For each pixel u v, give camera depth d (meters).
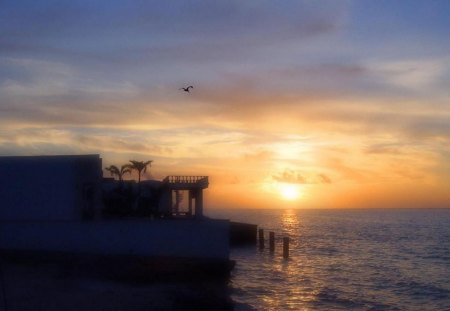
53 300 34.34
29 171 52.00
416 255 84.94
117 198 61.84
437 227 169.12
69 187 51.44
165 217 63.22
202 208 68.00
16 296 35.25
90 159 54.41
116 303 34.28
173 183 67.12
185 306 35.97
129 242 50.16
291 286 51.00
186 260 49.28
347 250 90.19
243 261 69.06
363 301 45.59
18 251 51.00
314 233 134.25
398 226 175.00
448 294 49.97
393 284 55.12
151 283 47.50
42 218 51.53
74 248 50.59
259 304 41.84
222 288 47.44
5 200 52.16
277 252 81.25
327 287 51.34
